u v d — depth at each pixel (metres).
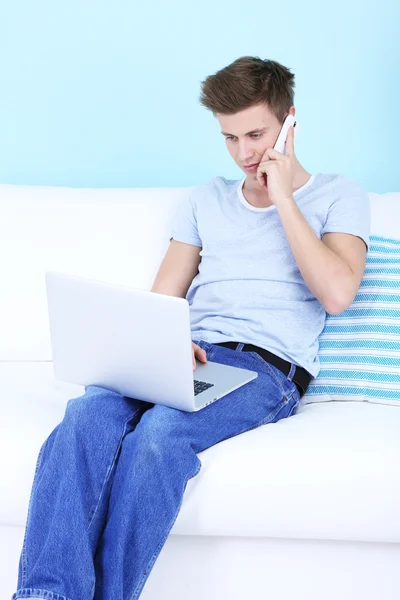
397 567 1.78
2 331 2.45
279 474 1.72
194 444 1.78
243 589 1.81
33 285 2.45
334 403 2.14
